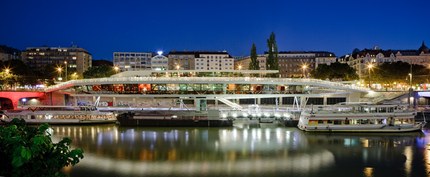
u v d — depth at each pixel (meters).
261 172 47.88
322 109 77.06
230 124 84.44
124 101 123.69
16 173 12.66
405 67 143.62
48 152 14.06
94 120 87.81
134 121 85.00
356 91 109.19
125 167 50.00
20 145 12.37
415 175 46.84
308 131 76.19
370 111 76.62
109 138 70.19
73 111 87.94
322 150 60.09
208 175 46.53
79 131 78.50
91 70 178.50
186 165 51.16
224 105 119.00
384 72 145.50
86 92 109.75
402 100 115.12
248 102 122.25
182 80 104.50
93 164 51.47
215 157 55.59
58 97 116.38
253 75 125.62
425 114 96.12
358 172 48.09
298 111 91.12
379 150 60.22
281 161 53.38
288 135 73.25
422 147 62.56
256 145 63.88
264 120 88.12
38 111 87.44
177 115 88.06
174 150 60.03
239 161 53.34
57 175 14.24
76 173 47.16
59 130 79.69
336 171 48.41
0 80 132.38
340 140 68.19
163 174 46.97
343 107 77.12
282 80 105.38
